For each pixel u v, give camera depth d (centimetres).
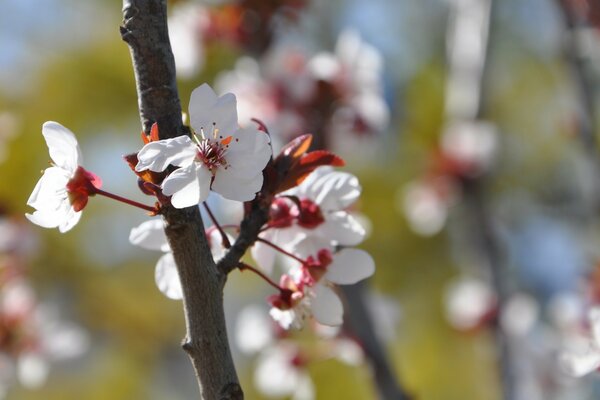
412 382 689
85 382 786
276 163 250
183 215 225
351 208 387
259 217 247
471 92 597
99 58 690
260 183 234
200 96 240
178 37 529
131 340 804
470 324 562
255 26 518
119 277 788
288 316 266
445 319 705
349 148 484
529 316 595
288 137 467
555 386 575
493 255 560
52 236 727
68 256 741
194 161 229
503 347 526
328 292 267
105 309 780
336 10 805
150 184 227
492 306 558
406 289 711
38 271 715
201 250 226
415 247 706
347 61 475
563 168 849
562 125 526
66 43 700
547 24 876
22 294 579
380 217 701
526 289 838
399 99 733
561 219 856
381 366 411
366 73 474
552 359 576
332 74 471
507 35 878
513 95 862
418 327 709
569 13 507
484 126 593
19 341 555
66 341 565
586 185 509
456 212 638
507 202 832
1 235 610
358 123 469
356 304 417
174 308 820
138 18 229
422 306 712
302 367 448
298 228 273
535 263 855
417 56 824
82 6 712
